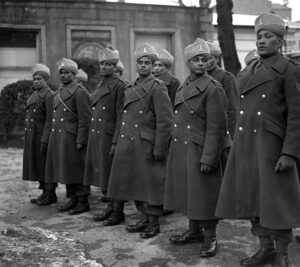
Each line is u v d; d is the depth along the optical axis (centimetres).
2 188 742
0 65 1412
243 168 356
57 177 580
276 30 349
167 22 1568
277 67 348
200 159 403
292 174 348
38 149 627
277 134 346
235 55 1085
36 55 1439
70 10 1448
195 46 414
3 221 546
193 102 412
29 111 635
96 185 538
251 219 368
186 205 412
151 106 471
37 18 1416
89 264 391
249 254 412
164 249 430
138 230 482
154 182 462
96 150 536
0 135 1260
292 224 340
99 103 537
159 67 584
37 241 454
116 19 1500
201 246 434
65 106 573
